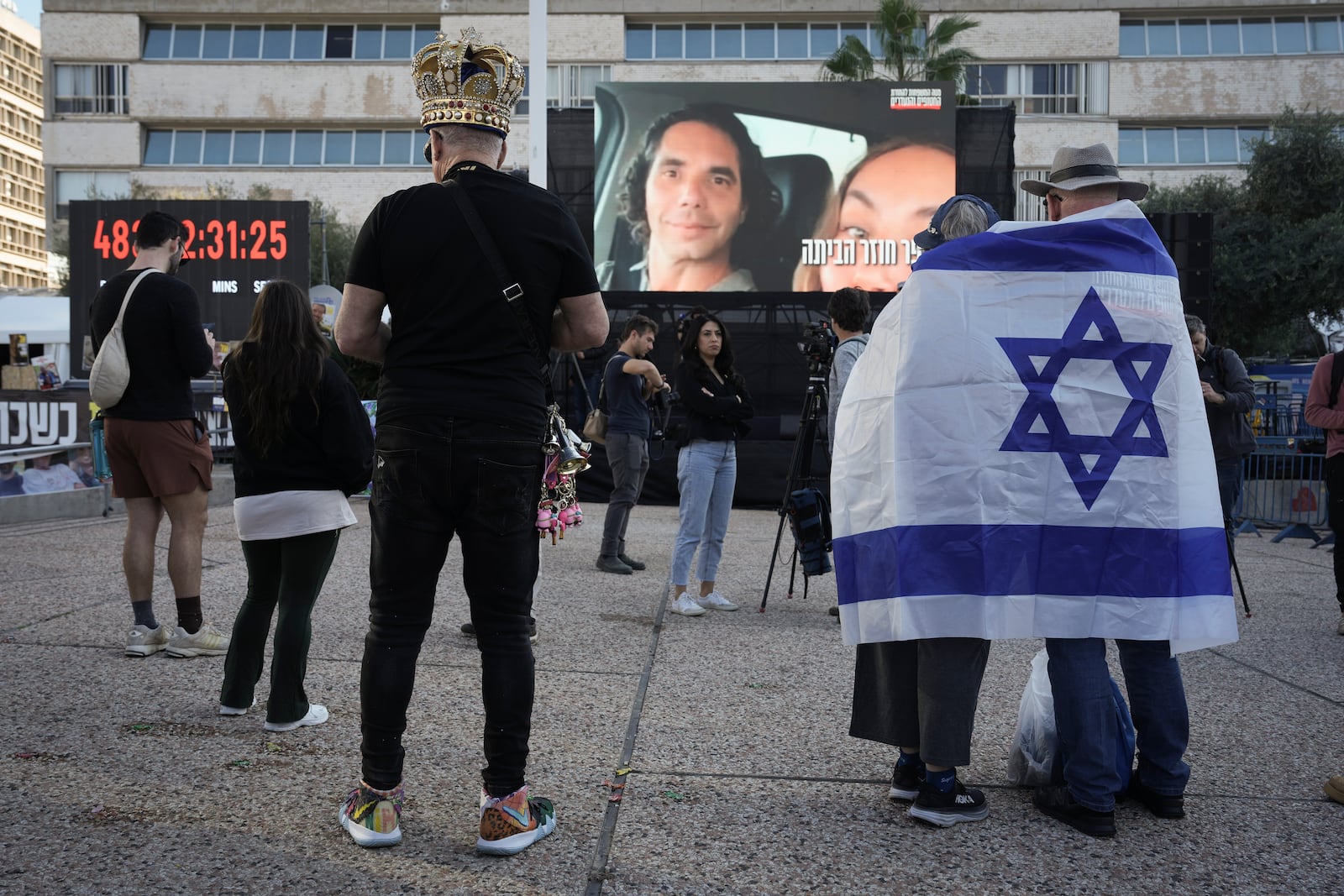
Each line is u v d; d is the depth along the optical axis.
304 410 3.52
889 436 3.01
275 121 41.34
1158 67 40.00
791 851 2.73
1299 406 13.42
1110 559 2.93
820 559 5.49
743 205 15.88
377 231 2.58
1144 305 3.02
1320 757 3.57
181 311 4.40
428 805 2.94
